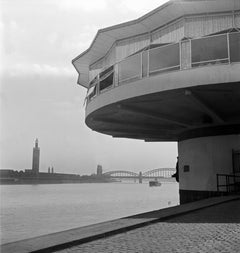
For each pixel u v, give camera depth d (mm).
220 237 8180
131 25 19391
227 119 21266
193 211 13000
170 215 11422
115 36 20922
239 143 21312
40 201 81000
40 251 6895
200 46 16500
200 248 7109
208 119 21281
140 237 8367
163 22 18734
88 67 26391
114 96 18938
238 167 21125
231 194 20578
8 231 32719
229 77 15586
